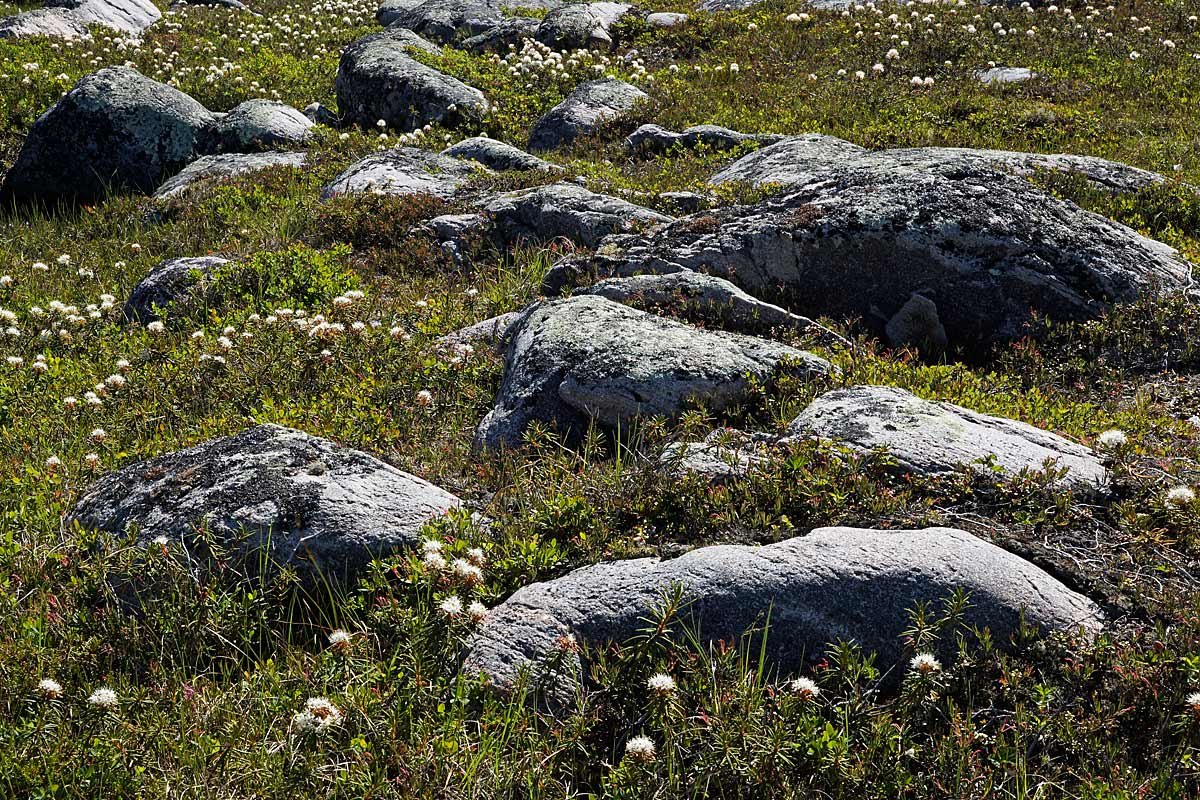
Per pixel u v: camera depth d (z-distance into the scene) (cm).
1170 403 735
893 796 356
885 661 410
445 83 1800
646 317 721
